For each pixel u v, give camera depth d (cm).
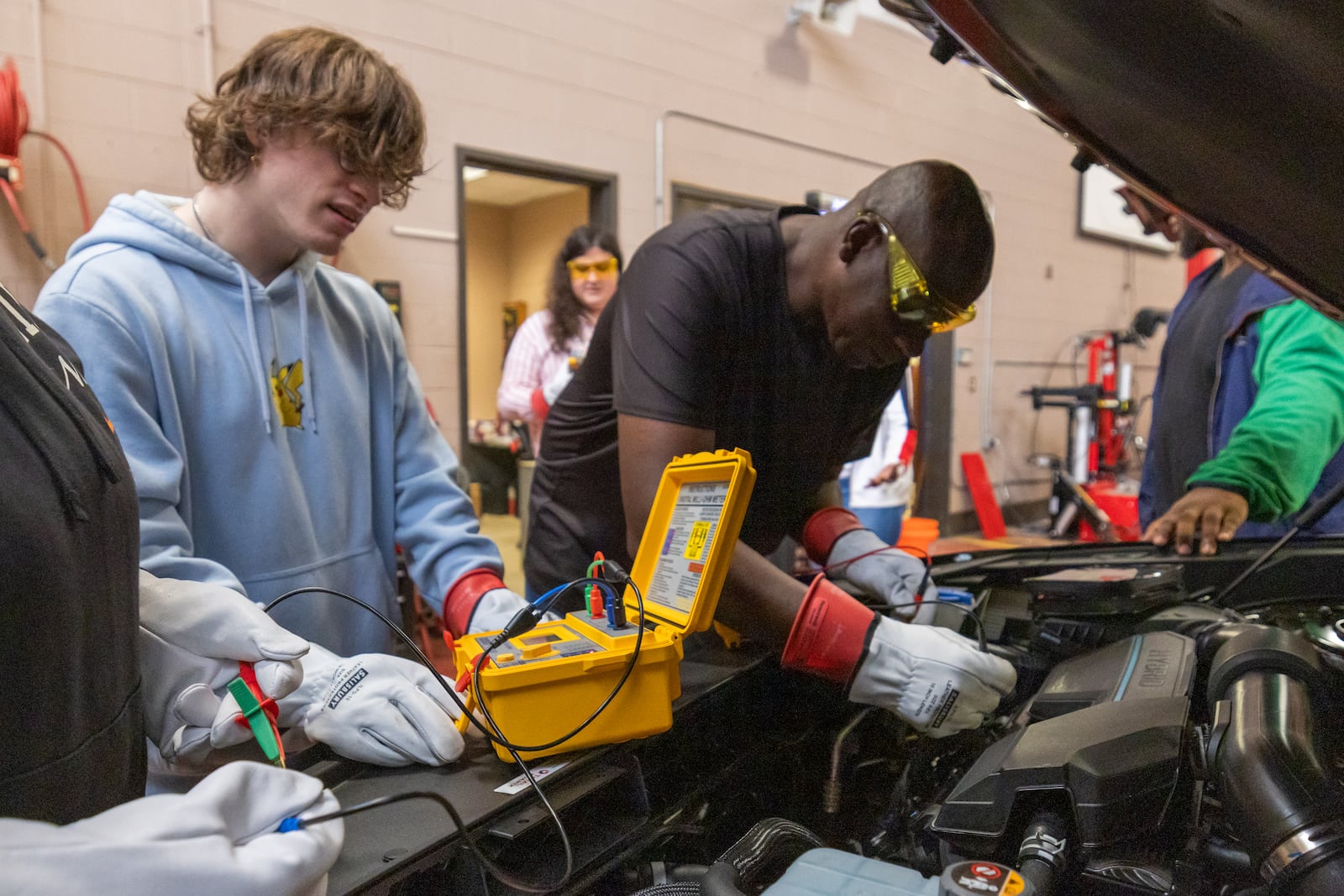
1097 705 68
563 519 120
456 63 294
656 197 354
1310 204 60
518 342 283
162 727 58
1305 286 73
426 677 67
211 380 88
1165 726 61
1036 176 530
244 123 81
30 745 41
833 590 78
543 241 616
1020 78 66
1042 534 504
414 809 54
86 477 46
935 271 82
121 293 81
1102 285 602
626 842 60
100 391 76
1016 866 55
